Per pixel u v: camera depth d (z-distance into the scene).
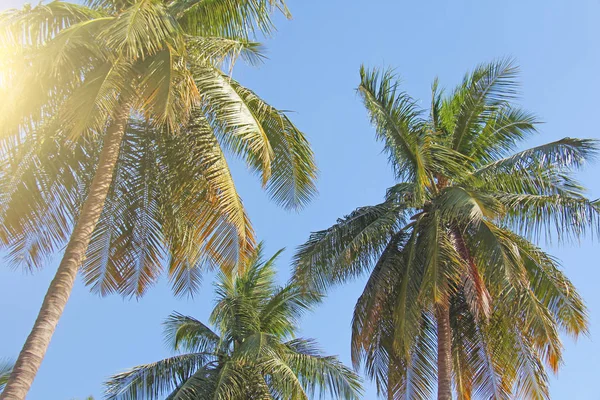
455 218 16.55
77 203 12.68
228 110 12.16
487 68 18.47
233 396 19.05
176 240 13.52
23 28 11.24
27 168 12.14
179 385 20.03
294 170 13.57
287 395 18.56
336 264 16.61
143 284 13.30
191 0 13.30
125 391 19.66
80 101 10.67
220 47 12.60
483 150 18.22
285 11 12.76
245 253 12.55
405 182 17.92
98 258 13.08
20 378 8.52
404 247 17.20
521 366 16.28
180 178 12.74
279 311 22.73
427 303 16.08
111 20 11.57
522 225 16.53
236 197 12.42
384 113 17.66
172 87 11.30
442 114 18.67
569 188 16.81
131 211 13.30
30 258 12.70
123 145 13.14
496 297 16.08
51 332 9.19
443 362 15.84
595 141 15.89
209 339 22.19
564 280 16.22
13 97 10.73
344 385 19.86
